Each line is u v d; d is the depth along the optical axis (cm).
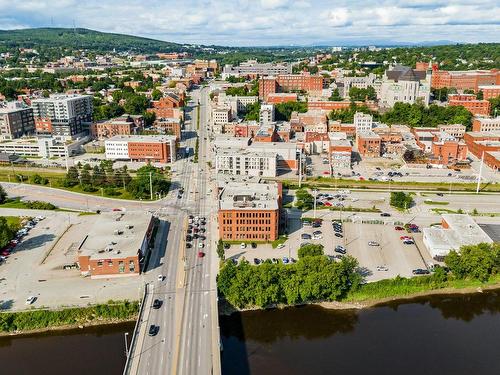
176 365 14750
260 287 18950
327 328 18362
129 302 18662
